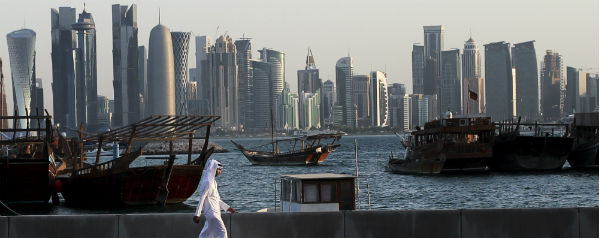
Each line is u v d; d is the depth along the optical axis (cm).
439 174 14538
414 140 16338
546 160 14338
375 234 3241
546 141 14175
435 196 10662
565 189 11344
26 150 11544
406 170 15475
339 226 3234
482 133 14162
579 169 15150
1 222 3144
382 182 13250
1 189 8344
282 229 3222
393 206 9488
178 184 8850
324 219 3231
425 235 3247
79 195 9200
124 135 9119
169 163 8506
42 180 8519
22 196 8462
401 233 3244
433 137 14875
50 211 8575
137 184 8519
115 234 3184
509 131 15325
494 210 3256
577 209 3266
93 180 8875
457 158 14075
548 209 3262
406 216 3247
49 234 3159
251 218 3209
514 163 14462
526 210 3262
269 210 4462
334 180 4038
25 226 3153
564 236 3256
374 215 3244
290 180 4175
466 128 14025
